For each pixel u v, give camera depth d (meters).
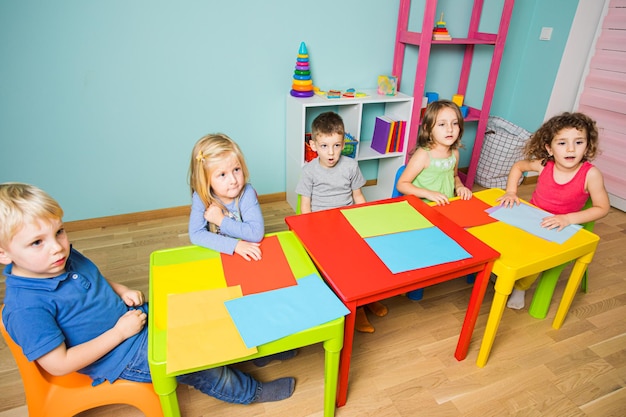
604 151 2.81
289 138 2.61
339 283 1.07
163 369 0.88
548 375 1.48
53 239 0.92
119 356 1.05
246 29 2.31
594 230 2.53
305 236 1.28
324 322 0.98
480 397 1.39
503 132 3.01
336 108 2.70
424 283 1.16
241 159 1.36
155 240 2.33
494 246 1.34
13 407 1.32
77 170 2.30
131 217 2.53
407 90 2.90
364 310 1.78
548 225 1.47
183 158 2.51
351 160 1.83
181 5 2.13
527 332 1.68
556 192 1.74
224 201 1.41
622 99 2.64
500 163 3.04
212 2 2.18
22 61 1.98
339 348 1.05
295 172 2.60
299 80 2.41
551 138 1.66
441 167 1.82
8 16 1.88
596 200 1.65
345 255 1.19
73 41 2.02
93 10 2.00
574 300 1.89
